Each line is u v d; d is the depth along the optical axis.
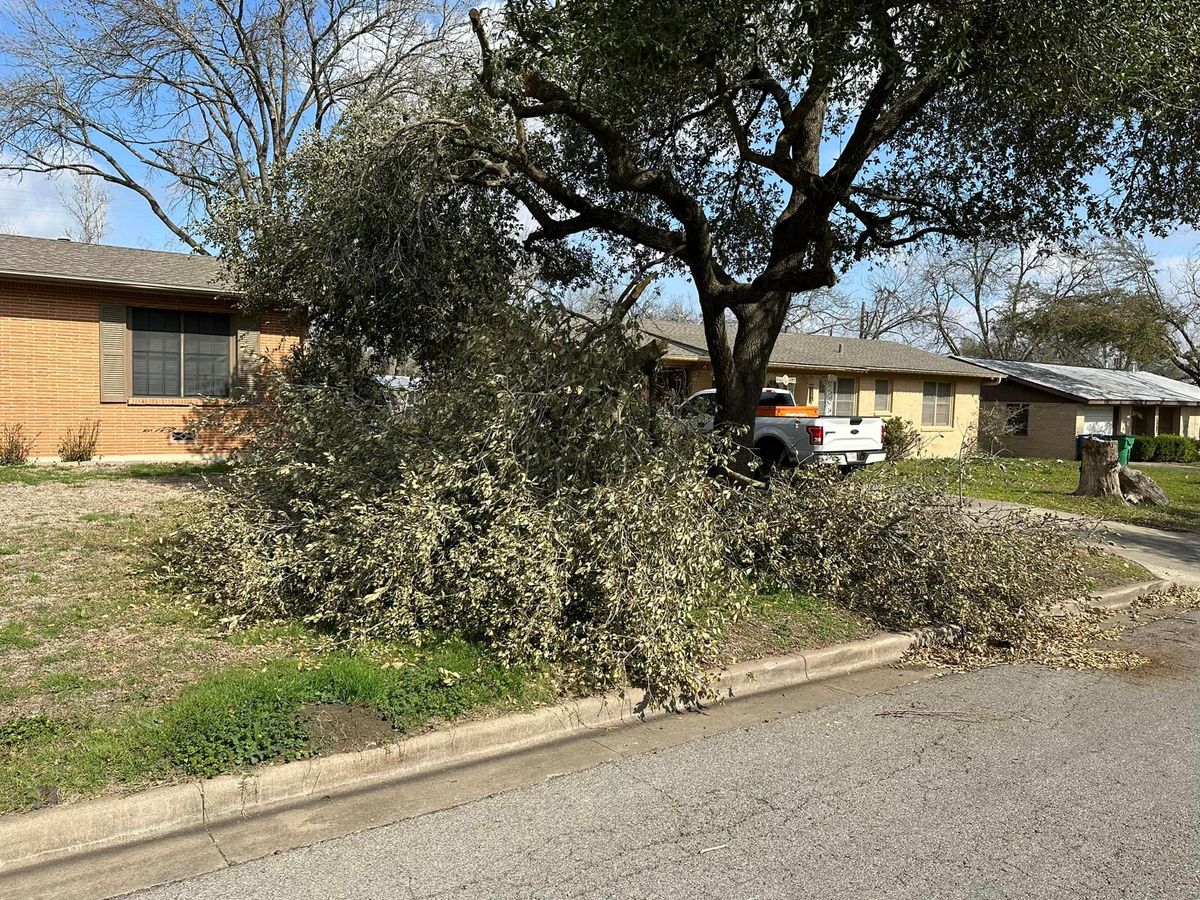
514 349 6.27
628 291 7.86
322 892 3.16
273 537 6.11
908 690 5.78
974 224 10.15
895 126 7.96
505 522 5.34
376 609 5.48
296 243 8.70
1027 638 6.92
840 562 7.08
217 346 14.84
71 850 3.44
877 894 3.17
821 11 6.36
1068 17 6.29
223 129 24.47
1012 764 4.44
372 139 8.35
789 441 15.86
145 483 11.70
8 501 9.92
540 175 8.31
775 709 5.37
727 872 3.32
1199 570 10.20
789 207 9.03
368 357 9.06
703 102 9.91
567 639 5.40
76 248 14.81
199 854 3.45
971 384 27.45
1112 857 3.46
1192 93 7.87
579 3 6.64
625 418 5.93
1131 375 36.34
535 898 3.13
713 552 5.82
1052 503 14.78
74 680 4.67
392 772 4.24
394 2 22.77
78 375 13.69
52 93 22.73
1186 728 5.04
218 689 4.54
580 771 4.34
